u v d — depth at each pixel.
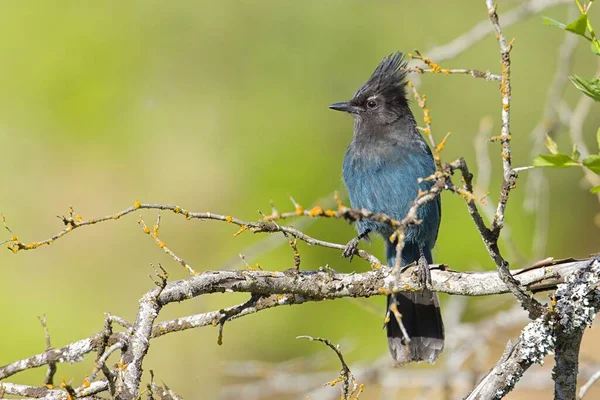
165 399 5.75
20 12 14.27
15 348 12.40
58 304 12.84
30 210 13.55
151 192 13.81
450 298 10.95
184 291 6.13
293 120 14.30
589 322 6.02
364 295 6.84
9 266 13.11
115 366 5.95
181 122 14.28
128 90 14.30
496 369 6.18
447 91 14.91
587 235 16.20
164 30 14.63
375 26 15.01
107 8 14.56
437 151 5.30
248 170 13.85
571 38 10.05
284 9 14.87
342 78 14.68
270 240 10.48
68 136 14.04
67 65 14.26
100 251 13.43
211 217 5.97
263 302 6.59
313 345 13.41
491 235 5.78
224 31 14.72
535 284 6.51
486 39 15.01
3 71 14.13
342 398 5.99
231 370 12.49
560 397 6.21
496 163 14.72
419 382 9.95
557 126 10.28
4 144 13.81
